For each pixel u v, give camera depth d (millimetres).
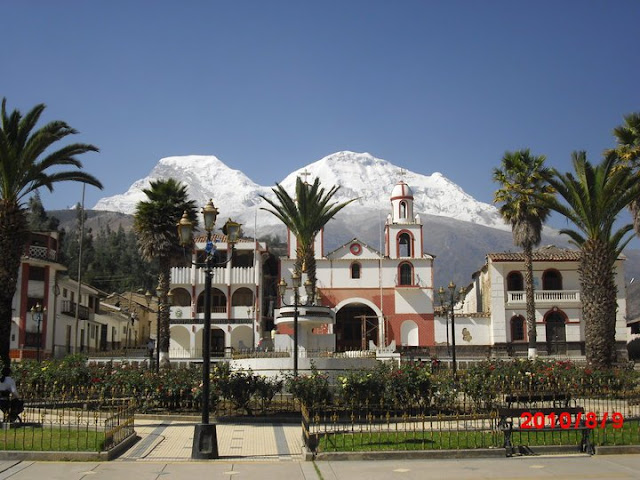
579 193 32000
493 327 59375
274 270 70875
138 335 89812
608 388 28531
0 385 20594
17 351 52844
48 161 30484
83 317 65812
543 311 59125
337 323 65562
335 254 64125
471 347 60281
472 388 25094
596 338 31406
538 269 60406
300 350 32438
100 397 24781
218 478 14492
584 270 32219
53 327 57438
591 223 32031
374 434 19125
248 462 16438
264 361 30594
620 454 16922
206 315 18312
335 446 17141
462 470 15102
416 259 63688
